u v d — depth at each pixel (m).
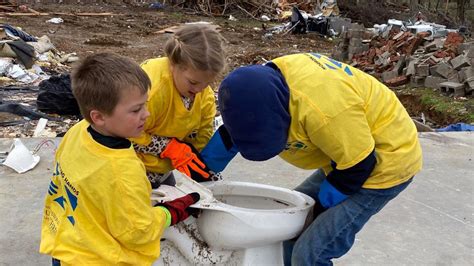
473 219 3.83
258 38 17.31
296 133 2.15
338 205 2.26
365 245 3.39
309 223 2.41
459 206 4.03
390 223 3.69
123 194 1.94
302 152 2.32
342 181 2.17
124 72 1.91
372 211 2.28
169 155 2.46
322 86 2.09
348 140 2.08
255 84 2.03
